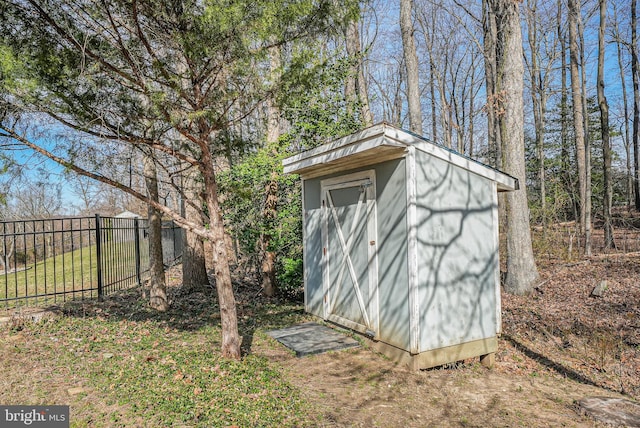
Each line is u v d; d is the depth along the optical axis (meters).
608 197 12.15
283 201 9.13
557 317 7.31
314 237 6.88
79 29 3.76
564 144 15.61
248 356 4.89
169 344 5.14
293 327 6.28
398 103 23.61
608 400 4.22
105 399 3.53
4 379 3.84
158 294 7.05
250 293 9.04
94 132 3.99
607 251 11.39
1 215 6.23
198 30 3.67
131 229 9.24
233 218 8.83
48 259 15.61
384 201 5.09
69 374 4.03
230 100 4.18
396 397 4.04
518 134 8.91
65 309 6.30
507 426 3.61
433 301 4.75
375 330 5.25
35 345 4.75
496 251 5.34
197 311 7.19
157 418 3.21
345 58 9.15
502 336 6.59
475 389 4.43
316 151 5.70
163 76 3.97
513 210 9.00
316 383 4.29
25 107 3.55
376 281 5.24
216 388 3.85
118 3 3.58
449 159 4.90
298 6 3.77
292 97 4.41
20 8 3.56
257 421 3.31
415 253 4.60
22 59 3.39
